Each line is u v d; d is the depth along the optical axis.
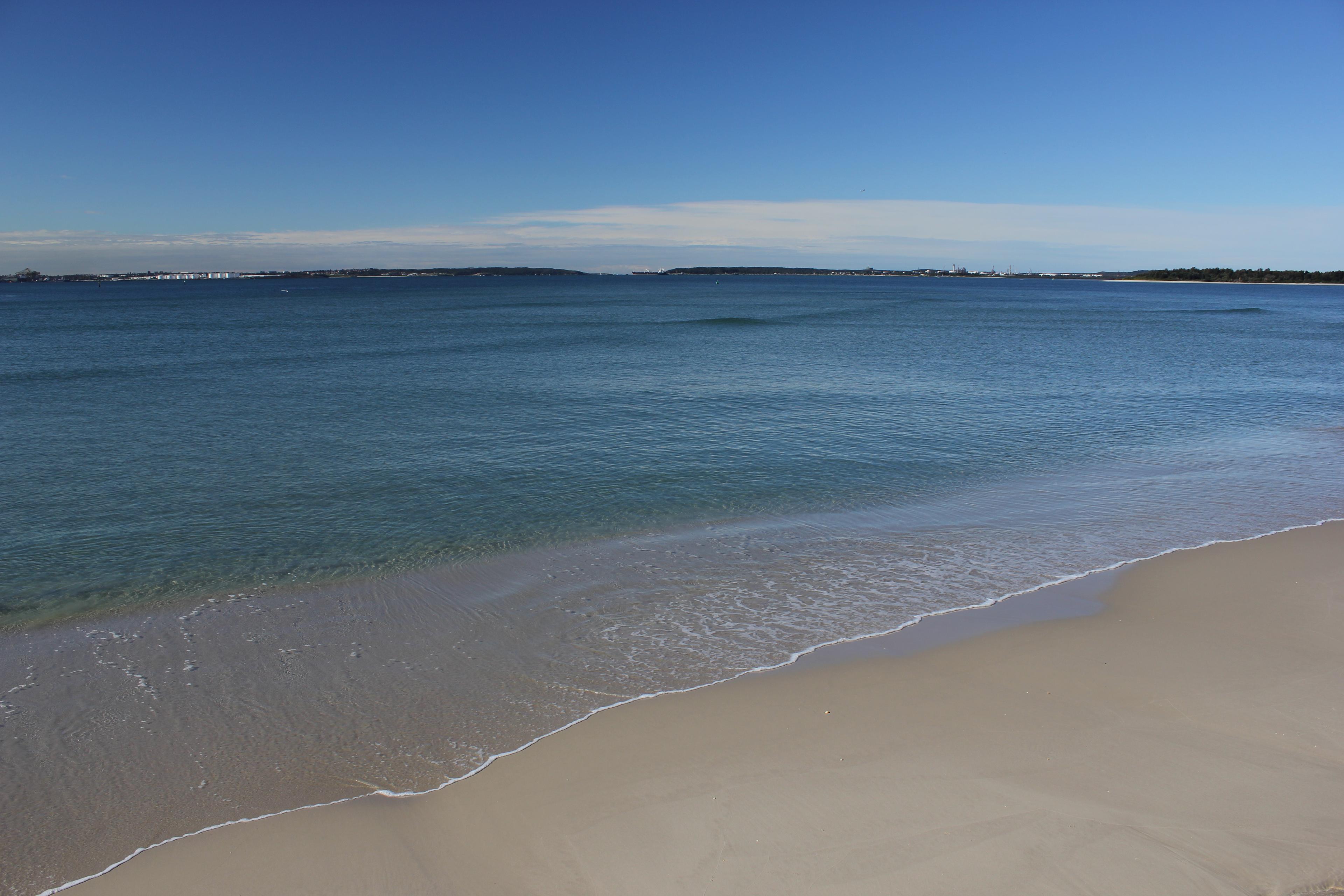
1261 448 16.31
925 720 5.85
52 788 5.25
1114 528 10.88
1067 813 4.71
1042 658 6.89
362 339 44.88
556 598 8.59
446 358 34.41
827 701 6.17
